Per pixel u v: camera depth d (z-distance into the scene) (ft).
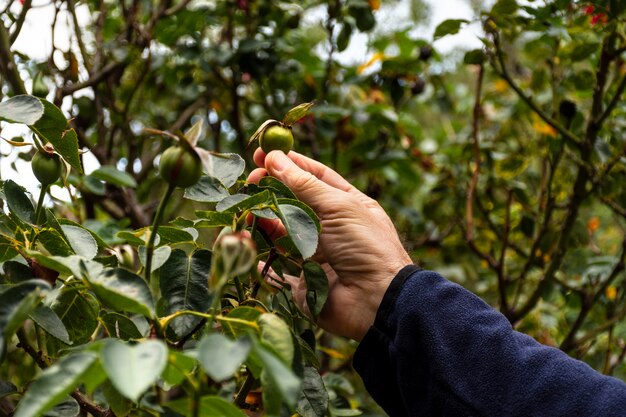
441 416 3.16
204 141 7.93
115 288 2.27
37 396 1.77
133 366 1.75
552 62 6.29
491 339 3.17
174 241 3.04
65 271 2.39
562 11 5.43
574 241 6.60
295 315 3.45
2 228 2.88
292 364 2.41
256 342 1.80
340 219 3.50
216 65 7.16
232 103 7.66
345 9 7.13
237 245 2.12
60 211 6.18
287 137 3.56
